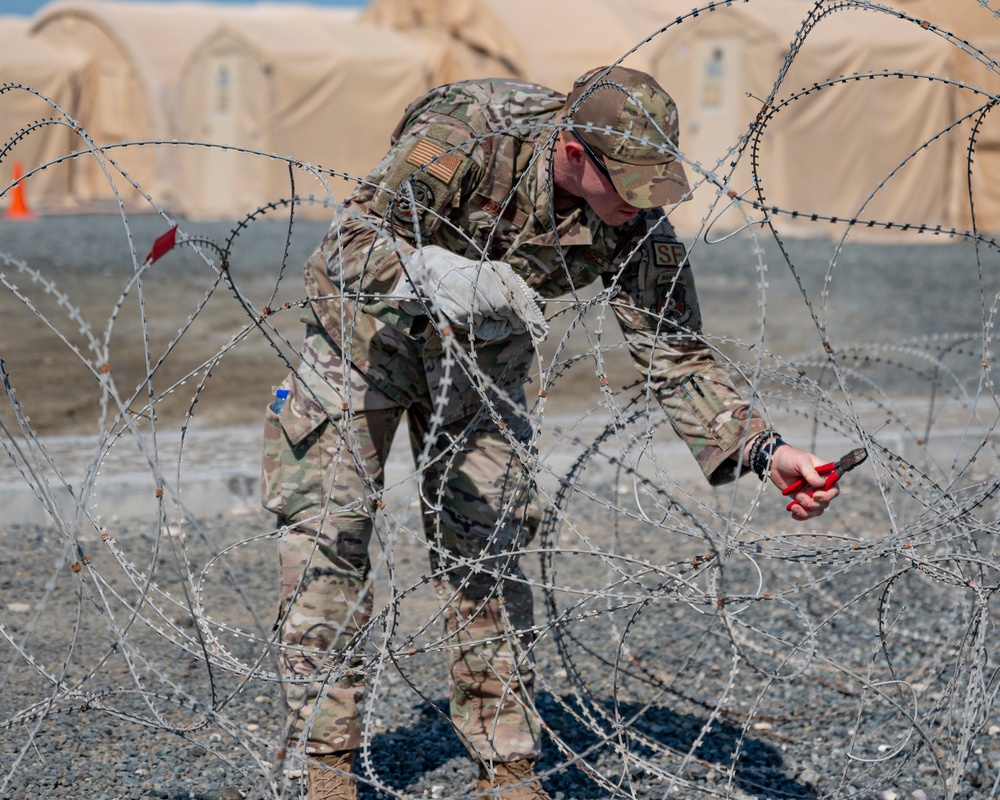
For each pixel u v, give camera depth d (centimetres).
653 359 381
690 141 2761
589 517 777
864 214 2756
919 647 555
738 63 2702
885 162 2761
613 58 2828
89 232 2161
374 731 470
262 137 2867
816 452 894
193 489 783
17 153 2972
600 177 347
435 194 351
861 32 2731
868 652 552
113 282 1677
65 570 652
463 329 349
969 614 414
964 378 1222
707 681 526
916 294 1794
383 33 3055
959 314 1627
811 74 2666
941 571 362
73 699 477
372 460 381
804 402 438
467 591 392
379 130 2947
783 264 2116
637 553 708
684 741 468
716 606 328
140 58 3039
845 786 418
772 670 536
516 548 376
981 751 441
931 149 2794
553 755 453
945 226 2858
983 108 336
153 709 364
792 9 2794
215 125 2927
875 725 475
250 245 2106
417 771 434
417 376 378
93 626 571
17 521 736
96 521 348
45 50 3044
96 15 3066
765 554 348
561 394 1201
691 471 871
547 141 353
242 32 2852
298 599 375
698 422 375
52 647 539
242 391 1174
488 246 353
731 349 1399
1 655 524
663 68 2780
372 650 536
